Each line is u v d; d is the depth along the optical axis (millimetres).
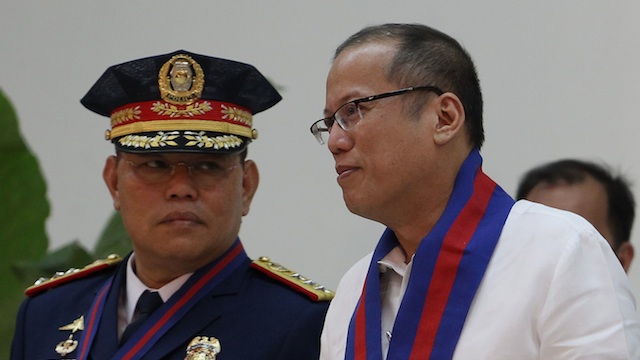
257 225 10922
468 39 10344
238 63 6816
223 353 6570
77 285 7426
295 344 6605
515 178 10031
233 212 6793
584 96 9969
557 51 10094
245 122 6977
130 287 6969
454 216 5172
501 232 5098
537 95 10102
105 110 7008
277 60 10992
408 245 5438
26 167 9664
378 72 5223
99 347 6754
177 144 6570
